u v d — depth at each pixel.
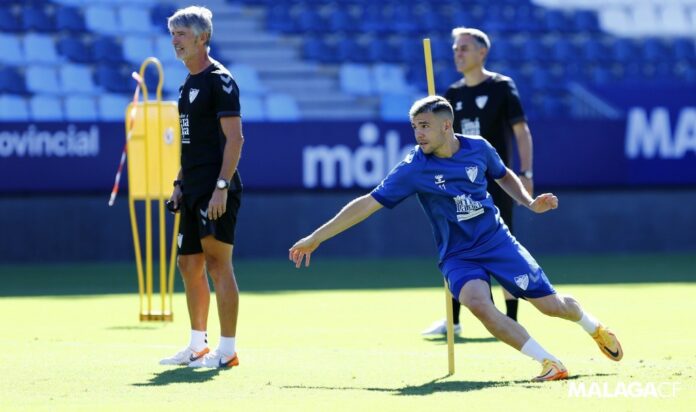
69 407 20.67
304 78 79.19
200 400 21.45
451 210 24.28
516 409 20.11
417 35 83.88
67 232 63.31
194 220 26.91
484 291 23.47
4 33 76.69
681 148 68.62
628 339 31.88
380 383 23.69
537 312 39.41
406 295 46.88
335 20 83.12
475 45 33.38
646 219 69.12
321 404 20.86
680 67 86.19
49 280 54.31
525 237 67.94
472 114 33.62
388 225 67.38
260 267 61.22
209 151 26.70
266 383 23.73
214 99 26.53
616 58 85.12
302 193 65.31
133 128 37.28
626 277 54.31
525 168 33.44
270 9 83.00
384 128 65.44
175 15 26.78
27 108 72.94
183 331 34.41
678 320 37.12
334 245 66.94
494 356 28.06
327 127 64.94
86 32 78.56
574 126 67.19
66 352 29.19
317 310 41.16
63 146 62.44
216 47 79.75
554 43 84.75
